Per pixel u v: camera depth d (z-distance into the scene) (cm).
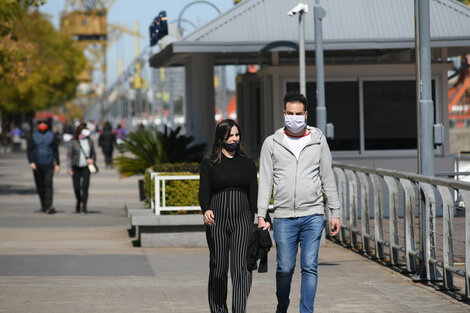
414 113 4012
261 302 1892
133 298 1938
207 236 1664
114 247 2975
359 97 4006
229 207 1628
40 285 2109
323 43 3666
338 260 2603
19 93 13938
